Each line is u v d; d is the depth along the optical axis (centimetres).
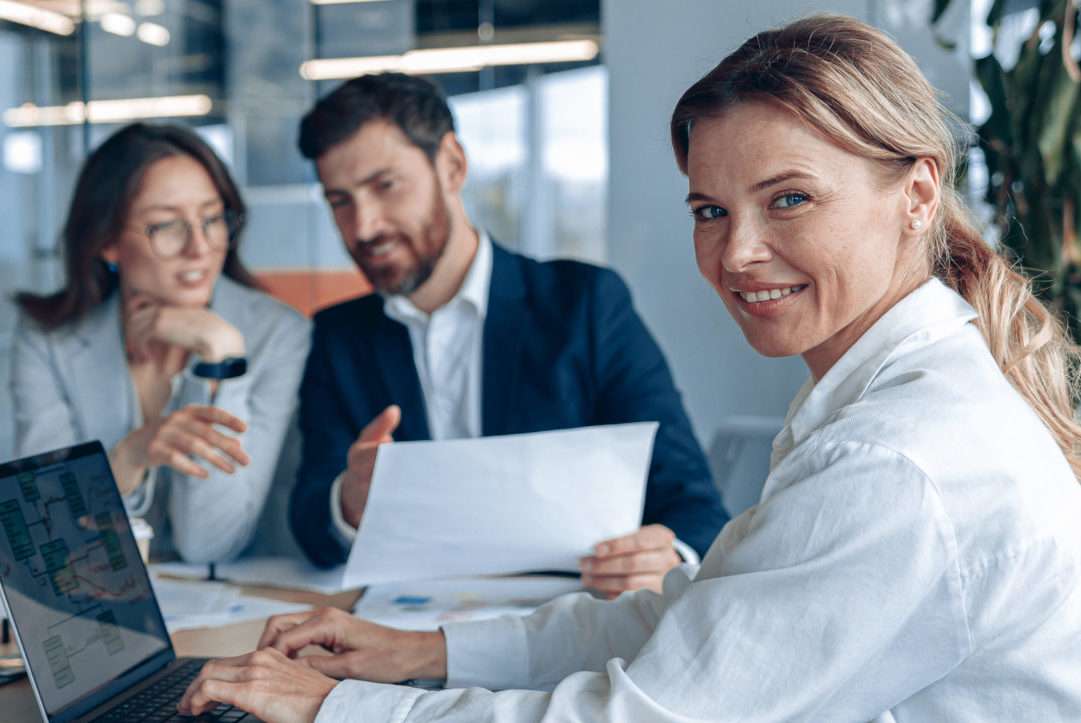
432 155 179
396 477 132
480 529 135
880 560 69
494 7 461
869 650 69
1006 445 71
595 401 182
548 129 464
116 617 104
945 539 68
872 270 76
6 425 337
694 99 78
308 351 198
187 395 186
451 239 182
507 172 468
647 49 269
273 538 204
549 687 104
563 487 134
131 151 190
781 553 71
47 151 405
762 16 252
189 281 193
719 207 78
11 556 91
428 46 463
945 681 73
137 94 434
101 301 196
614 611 106
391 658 104
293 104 450
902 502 69
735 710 70
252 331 199
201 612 134
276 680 88
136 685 103
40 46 405
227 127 447
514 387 181
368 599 141
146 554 133
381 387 184
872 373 78
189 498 174
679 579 103
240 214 202
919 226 78
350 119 175
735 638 71
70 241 194
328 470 175
